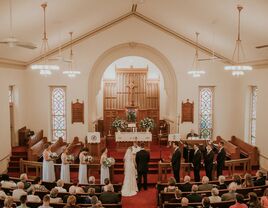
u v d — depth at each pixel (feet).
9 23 37.83
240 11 37.32
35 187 33.86
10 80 55.16
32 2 34.99
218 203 28.48
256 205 24.47
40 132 61.46
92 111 65.77
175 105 64.49
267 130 51.62
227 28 45.32
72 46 61.52
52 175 44.45
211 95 64.64
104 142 59.88
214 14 42.19
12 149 57.11
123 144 59.93
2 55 48.52
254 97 59.31
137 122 70.85
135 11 59.36
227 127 63.93
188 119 63.46
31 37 47.50
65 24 48.83
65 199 30.91
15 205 27.20
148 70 73.36
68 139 63.72
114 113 72.28
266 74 51.93
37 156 52.16
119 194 33.01
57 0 37.22
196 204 29.04
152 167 53.47
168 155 57.36
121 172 52.42
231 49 54.29
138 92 72.28
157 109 72.33
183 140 57.41
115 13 55.62
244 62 57.31
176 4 44.91
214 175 46.57
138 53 64.34
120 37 61.36
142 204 40.01
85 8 45.16
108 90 72.13
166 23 57.88
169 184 34.58
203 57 61.98
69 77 62.23
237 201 25.55
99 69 64.59
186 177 35.09
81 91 62.64
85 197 30.94
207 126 65.16
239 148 54.29
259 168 54.08
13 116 58.85
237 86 63.05
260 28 39.75
